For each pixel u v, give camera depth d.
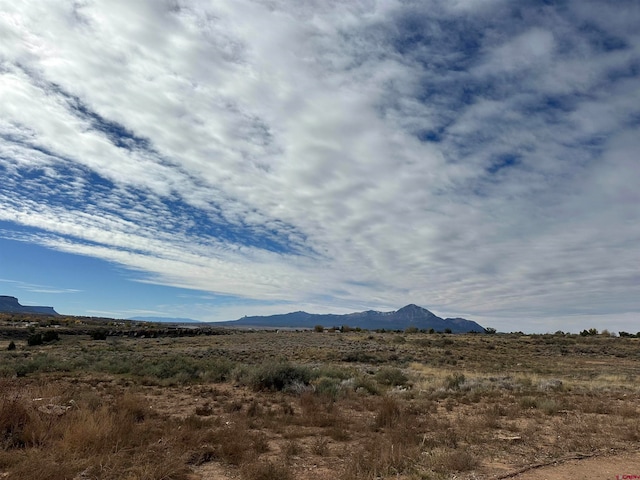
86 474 6.80
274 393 19.23
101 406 11.65
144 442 9.06
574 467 8.27
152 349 47.31
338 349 48.00
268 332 83.62
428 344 56.00
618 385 24.94
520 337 69.19
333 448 9.79
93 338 66.88
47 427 9.12
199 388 20.03
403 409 14.53
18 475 6.56
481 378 27.34
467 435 10.95
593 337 68.12
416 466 8.08
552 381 24.83
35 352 40.09
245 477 7.29
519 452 9.45
